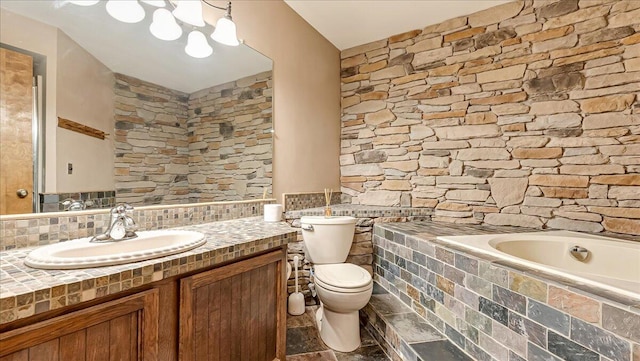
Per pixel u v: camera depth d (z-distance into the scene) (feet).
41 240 3.68
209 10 5.99
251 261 4.32
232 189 6.51
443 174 8.70
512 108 7.82
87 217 4.13
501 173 7.93
